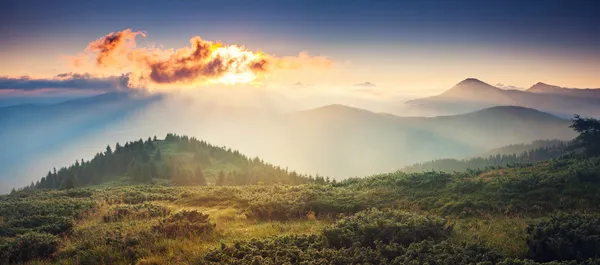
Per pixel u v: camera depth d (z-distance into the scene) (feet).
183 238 45.11
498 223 49.44
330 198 71.87
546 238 35.29
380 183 87.10
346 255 34.73
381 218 43.37
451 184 75.56
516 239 40.42
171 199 102.99
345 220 45.44
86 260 38.19
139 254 39.22
